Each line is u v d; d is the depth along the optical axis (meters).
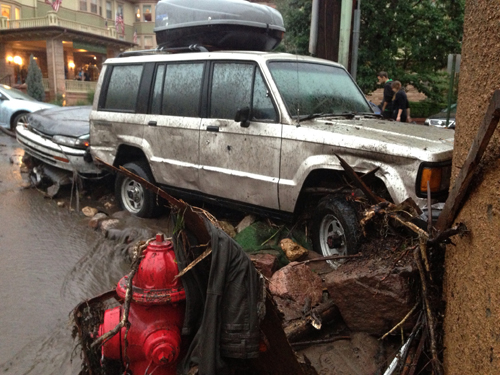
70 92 28.89
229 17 5.38
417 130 4.06
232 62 4.78
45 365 2.99
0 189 7.21
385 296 2.84
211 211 5.64
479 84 2.14
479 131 1.94
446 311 2.48
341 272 3.13
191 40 5.66
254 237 4.36
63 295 3.91
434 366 2.36
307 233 4.37
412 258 2.88
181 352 2.33
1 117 12.20
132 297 2.17
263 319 2.15
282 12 14.30
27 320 3.52
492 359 1.77
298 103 4.42
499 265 1.76
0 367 2.96
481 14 2.12
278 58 4.70
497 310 1.75
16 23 28.78
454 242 2.36
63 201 6.68
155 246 2.22
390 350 2.90
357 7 8.12
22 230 5.48
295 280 3.52
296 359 2.36
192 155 5.05
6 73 29.84
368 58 13.32
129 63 5.87
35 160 8.02
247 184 4.52
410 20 13.87
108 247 4.98
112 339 2.28
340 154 3.80
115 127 5.90
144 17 38.59
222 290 2.03
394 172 3.46
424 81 15.62
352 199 3.64
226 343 2.03
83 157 6.54
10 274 4.29
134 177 2.14
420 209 3.17
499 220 1.78
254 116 4.50
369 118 4.73
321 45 8.83
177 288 2.19
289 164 4.16
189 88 5.11
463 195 2.19
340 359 2.91
